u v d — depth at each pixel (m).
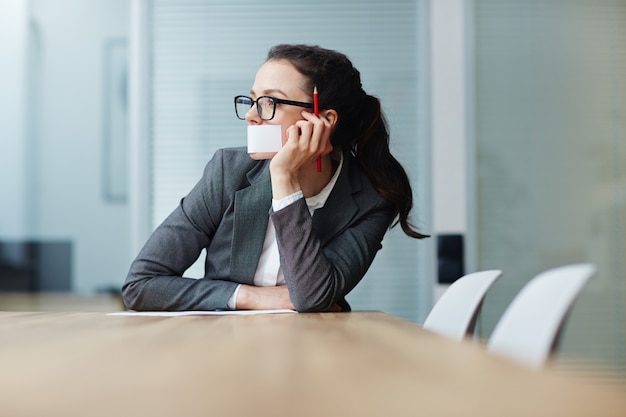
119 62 3.75
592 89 3.83
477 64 3.82
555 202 3.80
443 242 3.78
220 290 1.89
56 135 3.71
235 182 1.98
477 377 0.61
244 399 0.51
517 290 3.78
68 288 3.69
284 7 3.83
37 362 0.76
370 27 3.83
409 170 3.80
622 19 3.83
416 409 0.46
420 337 1.03
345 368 0.69
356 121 2.03
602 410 0.44
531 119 3.81
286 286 1.95
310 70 1.93
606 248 3.79
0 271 3.65
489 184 3.81
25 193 3.68
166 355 0.82
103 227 3.71
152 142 3.79
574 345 3.76
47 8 3.71
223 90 3.82
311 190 1.97
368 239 1.98
